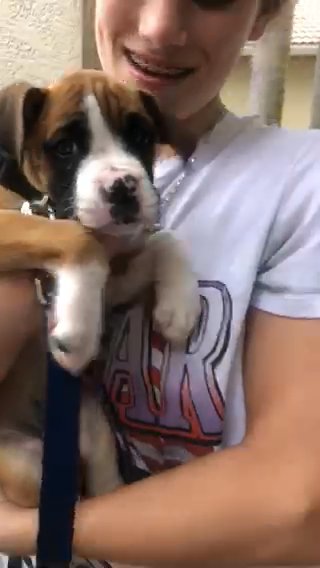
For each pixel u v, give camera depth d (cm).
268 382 47
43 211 49
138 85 54
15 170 50
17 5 78
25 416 51
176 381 49
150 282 50
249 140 54
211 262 50
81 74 50
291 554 41
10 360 48
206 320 49
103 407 50
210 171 53
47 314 46
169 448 49
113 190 45
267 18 61
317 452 42
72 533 42
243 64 81
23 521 43
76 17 78
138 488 43
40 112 49
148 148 50
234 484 42
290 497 41
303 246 51
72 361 44
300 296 49
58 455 42
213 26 53
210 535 41
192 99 55
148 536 41
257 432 44
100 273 45
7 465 47
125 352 50
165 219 52
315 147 54
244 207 52
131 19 54
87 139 48
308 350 47
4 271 47
